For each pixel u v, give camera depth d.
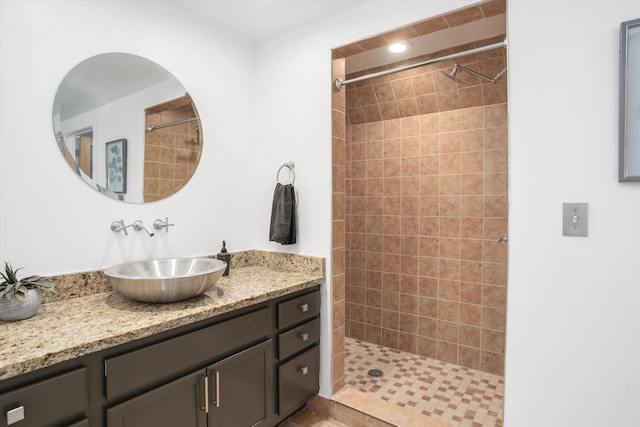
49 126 1.51
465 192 2.63
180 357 1.36
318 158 2.09
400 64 2.68
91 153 1.64
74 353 1.06
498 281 2.53
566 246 1.40
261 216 2.36
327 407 2.07
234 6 1.95
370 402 2.01
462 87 2.53
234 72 2.27
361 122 3.06
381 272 3.02
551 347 1.43
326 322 2.07
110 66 1.70
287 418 2.04
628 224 1.29
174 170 1.96
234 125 2.27
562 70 1.39
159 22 1.88
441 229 2.73
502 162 2.48
